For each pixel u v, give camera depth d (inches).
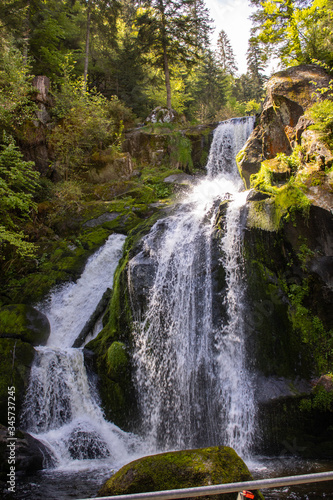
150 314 319.6
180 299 311.7
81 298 411.5
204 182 613.3
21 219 465.1
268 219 297.0
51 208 527.2
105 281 425.7
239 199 340.5
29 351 300.5
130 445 281.0
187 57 1021.8
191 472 172.7
